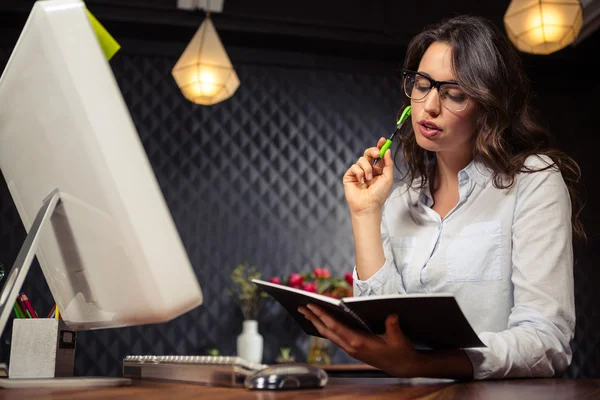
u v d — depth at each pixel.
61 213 0.78
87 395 0.70
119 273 0.73
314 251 3.94
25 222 0.90
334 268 3.95
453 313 0.79
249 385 0.78
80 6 0.70
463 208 1.35
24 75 0.74
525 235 1.19
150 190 0.71
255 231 3.87
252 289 3.64
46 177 0.77
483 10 4.11
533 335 1.03
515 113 1.34
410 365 0.90
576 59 4.18
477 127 1.29
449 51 1.28
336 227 4.00
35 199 0.82
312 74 4.16
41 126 0.74
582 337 4.02
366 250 1.26
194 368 0.87
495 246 1.29
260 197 3.92
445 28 1.32
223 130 3.94
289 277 3.79
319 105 4.12
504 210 1.29
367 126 4.17
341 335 0.90
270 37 3.94
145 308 0.73
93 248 0.75
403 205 1.46
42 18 0.69
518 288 1.16
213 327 3.71
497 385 0.84
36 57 0.71
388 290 1.25
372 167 1.31
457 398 0.67
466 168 1.34
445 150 1.32
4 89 0.79
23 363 0.95
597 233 4.21
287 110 4.06
